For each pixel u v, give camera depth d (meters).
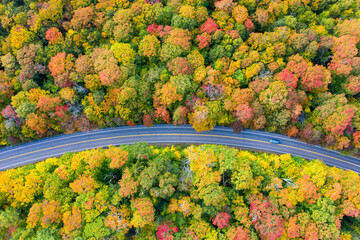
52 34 46.31
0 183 40.38
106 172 44.41
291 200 42.00
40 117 44.28
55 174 41.78
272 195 43.28
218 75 47.16
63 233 38.56
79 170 41.75
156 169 40.22
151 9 48.06
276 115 46.31
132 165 42.94
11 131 45.84
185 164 46.94
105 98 47.16
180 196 42.91
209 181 41.47
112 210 39.97
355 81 47.56
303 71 45.97
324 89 47.88
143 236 41.28
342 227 44.75
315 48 47.47
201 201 43.47
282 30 48.06
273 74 47.97
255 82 45.84
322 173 42.78
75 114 47.41
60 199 39.94
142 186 39.62
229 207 42.03
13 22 47.62
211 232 40.44
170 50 45.59
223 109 47.25
